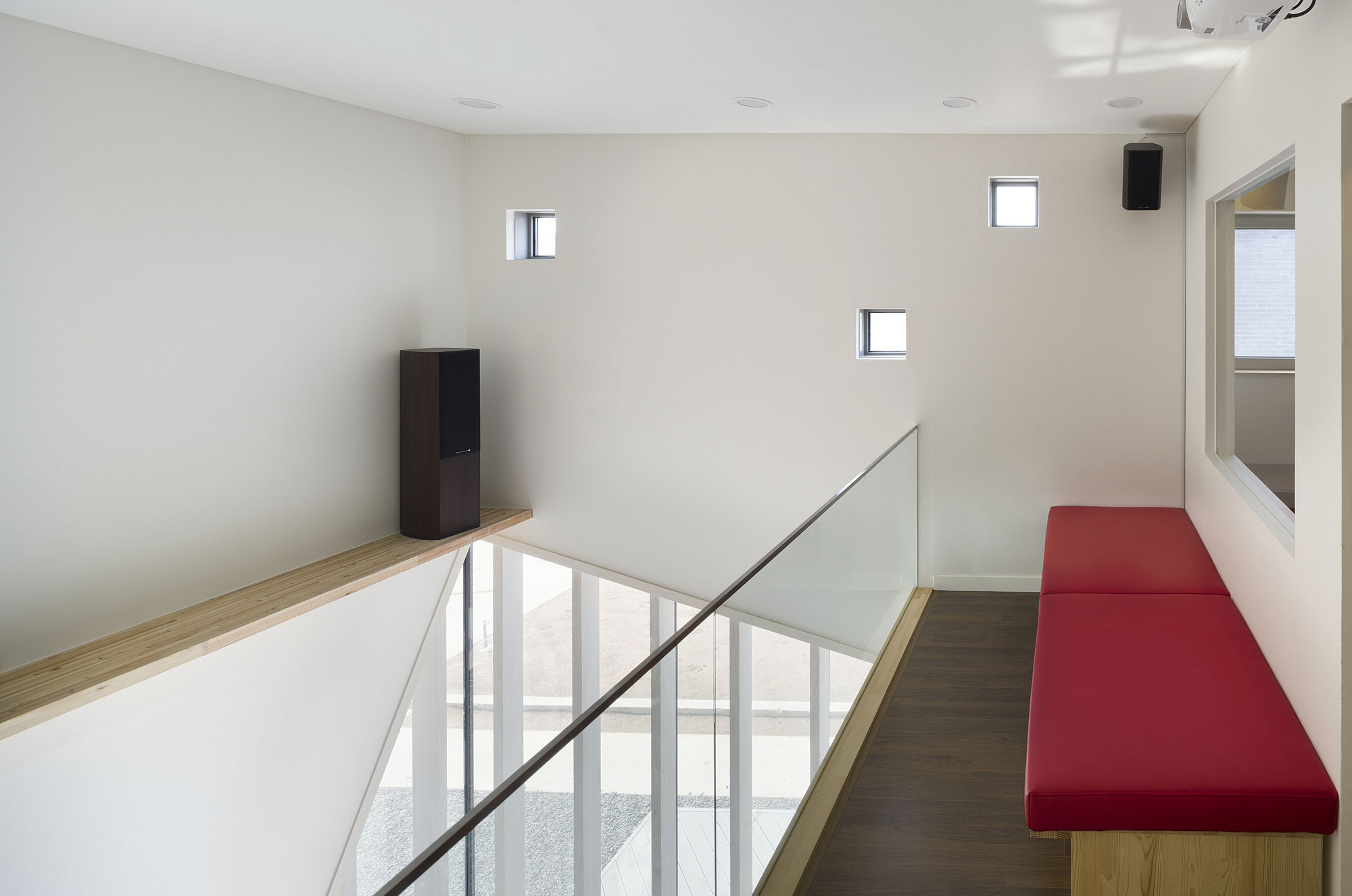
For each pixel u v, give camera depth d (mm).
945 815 3381
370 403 6281
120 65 4680
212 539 5277
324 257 5852
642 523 6816
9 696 4043
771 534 6605
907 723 4145
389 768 6586
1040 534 6227
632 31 4238
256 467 5508
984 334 6215
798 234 6426
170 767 4770
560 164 6734
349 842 6195
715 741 2508
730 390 6605
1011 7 3719
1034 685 3389
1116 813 2666
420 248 6539
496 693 7375
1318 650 2822
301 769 5668
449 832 1447
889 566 5223
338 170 5906
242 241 5348
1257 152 3742
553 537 6980
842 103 5406
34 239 4375
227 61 4961
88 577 4664
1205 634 3766
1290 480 5070
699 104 5582
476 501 6582
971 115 5578
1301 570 3010
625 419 6781
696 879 2373
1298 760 2771
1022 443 6207
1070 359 6117
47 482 4473
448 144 6715
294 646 5555
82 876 4336
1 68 4223
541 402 6910
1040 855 3127
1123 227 5992
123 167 4723
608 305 6742
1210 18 2775
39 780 4129
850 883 2984
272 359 5570
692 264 6594
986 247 6176
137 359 4840
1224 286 5129
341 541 6133
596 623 7129
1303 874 2650
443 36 4426
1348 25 2549
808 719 3469
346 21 4266
